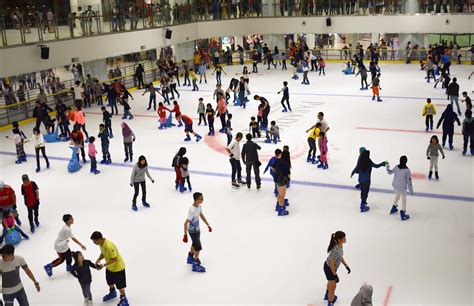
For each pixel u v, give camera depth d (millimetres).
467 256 9359
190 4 32719
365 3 32750
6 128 20875
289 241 10141
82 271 7781
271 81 28312
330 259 7594
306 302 8148
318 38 36375
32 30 21531
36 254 10125
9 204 10508
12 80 22703
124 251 10023
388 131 17766
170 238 10500
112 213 11883
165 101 23922
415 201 11875
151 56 31984
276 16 34344
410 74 28953
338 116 20047
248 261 9453
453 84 18859
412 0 31750
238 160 12930
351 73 29891
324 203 11938
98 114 22531
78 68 25594
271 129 16484
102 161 15594
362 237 10203
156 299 8391
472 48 30500
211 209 11805
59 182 14164
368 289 6734
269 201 12172
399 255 9469
